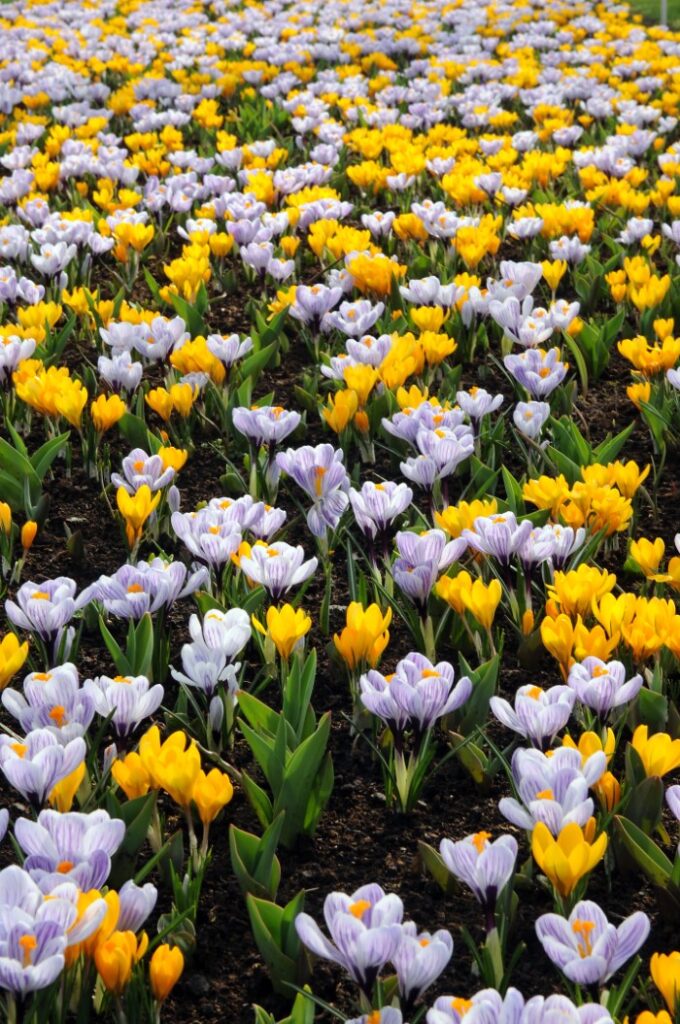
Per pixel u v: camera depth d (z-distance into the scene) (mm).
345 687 1308
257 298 2408
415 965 839
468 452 1395
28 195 2812
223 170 3252
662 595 1333
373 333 2088
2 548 1462
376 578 1348
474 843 901
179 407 1668
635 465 1411
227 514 1271
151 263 2648
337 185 3064
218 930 1047
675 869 1007
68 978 907
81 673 1334
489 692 1175
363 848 1117
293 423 1516
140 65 4629
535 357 1643
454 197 2688
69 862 866
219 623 1126
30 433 1852
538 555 1259
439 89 3922
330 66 4863
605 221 2678
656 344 1774
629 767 1068
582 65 4703
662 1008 947
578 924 851
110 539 1583
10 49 5020
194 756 987
